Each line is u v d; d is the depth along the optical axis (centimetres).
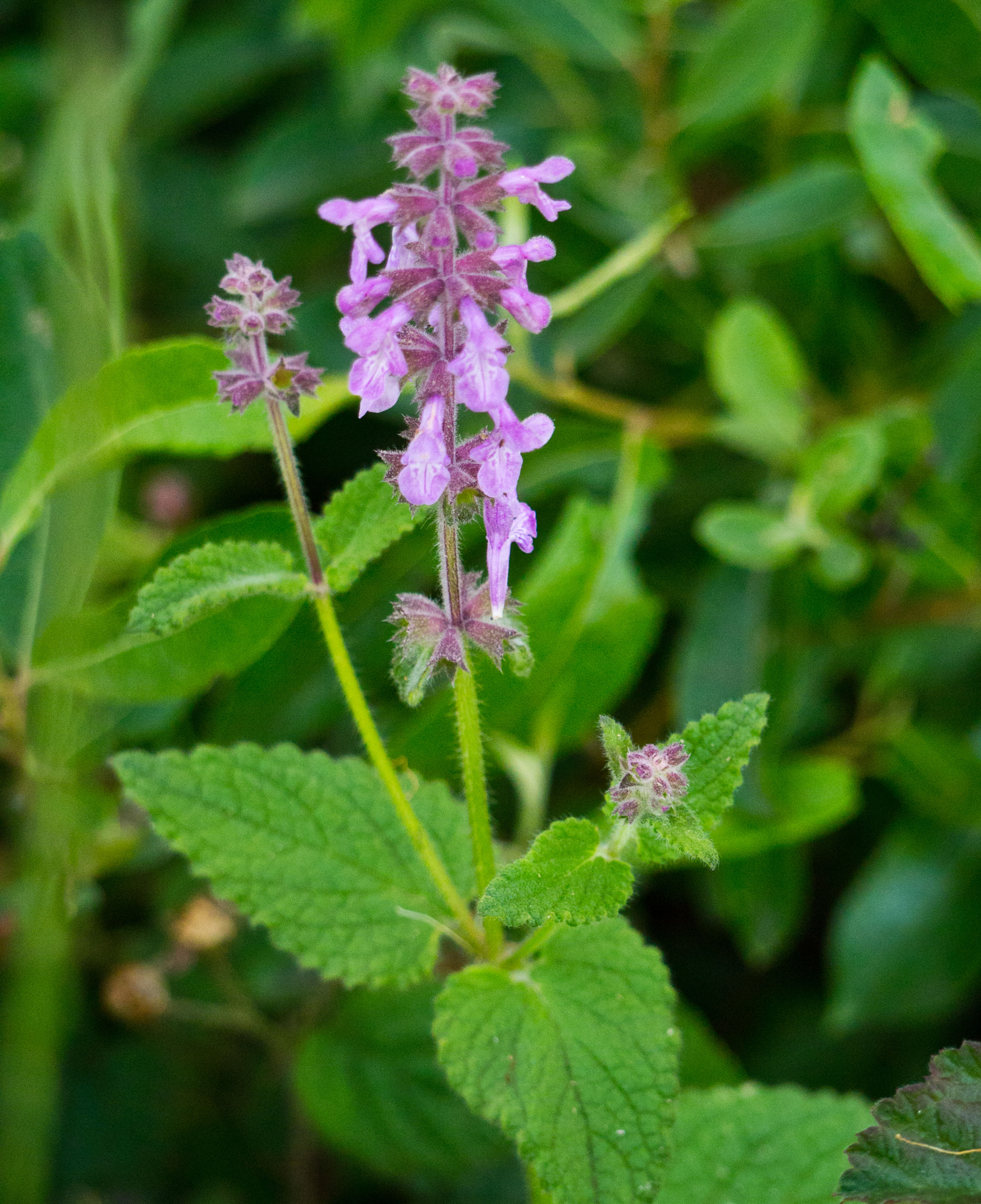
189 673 60
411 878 55
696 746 53
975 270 62
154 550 67
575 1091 53
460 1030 53
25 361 62
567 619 61
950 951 66
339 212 51
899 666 68
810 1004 69
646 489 66
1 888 64
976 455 67
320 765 56
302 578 54
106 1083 68
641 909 71
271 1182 67
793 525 65
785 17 67
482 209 52
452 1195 65
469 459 52
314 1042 64
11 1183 56
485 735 60
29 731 60
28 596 61
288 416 59
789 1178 57
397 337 51
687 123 69
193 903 64
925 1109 53
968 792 66
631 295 67
